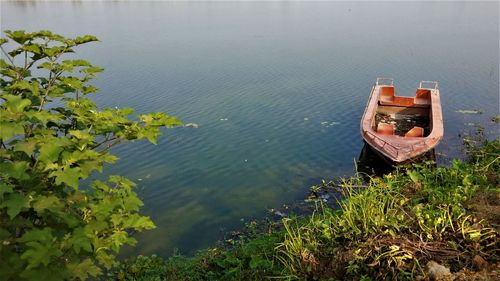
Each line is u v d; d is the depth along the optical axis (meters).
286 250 6.66
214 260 7.06
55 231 3.69
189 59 25.36
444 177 8.80
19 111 3.45
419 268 5.33
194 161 12.70
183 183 11.37
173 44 30.47
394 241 5.93
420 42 31.80
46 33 4.33
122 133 4.07
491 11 57.88
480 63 24.50
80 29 37.03
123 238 3.85
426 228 6.10
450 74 22.20
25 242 3.55
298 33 36.88
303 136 14.59
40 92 4.47
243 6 71.12
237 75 21.94
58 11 55.91
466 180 7.89
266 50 28.75
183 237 8.88
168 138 14.34
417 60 25.55
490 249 5.58
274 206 10.02
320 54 27.45
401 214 6.75
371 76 22.02
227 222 9.42
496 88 19.52
